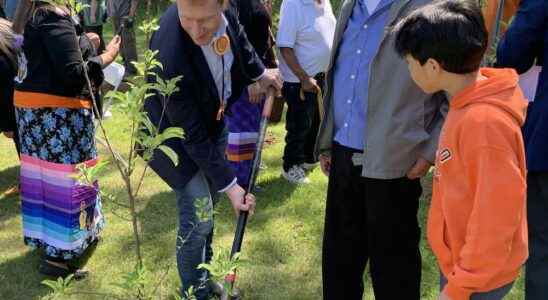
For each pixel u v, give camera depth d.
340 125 2.39
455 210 1.77
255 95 3.49
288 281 3.23
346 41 2.31
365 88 2.24
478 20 1.69
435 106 2.17
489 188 1.62
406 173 2.22
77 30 2.97
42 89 2.92
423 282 3.16
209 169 2.35
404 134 2.13
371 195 2.29
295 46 3.96
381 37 2.18
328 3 4.04
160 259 3.40
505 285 1.87
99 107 3.21
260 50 3.62
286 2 3.87
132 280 1.73
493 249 1.64
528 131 2.43
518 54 2.39
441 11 1.70
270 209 3.99
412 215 2.33
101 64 2.96
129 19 5.57
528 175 2.47
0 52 3.39
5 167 4.64
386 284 2.39
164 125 2.42
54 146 3.00
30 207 3.20
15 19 2.92
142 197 4.14
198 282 2.70
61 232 3.14
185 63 2.26
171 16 2.30
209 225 2.61
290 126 4.25
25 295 3.11
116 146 4.96
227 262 1.70
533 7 2.32
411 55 1.76
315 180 4.44
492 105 1.66
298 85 4.10
